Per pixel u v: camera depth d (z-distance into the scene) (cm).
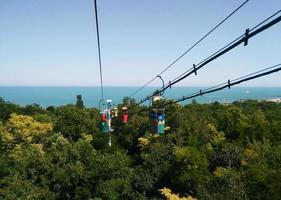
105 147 7338
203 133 6575
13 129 6316
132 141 7581
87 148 4241
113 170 4050
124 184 3981
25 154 4381
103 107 3309
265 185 3925
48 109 11006
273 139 6931
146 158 5069
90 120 7712
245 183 3862
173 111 7600
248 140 6359
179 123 7100
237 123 7231
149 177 4650
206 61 900
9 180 3606
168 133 6775
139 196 4091
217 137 6700
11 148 6122
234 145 5800
